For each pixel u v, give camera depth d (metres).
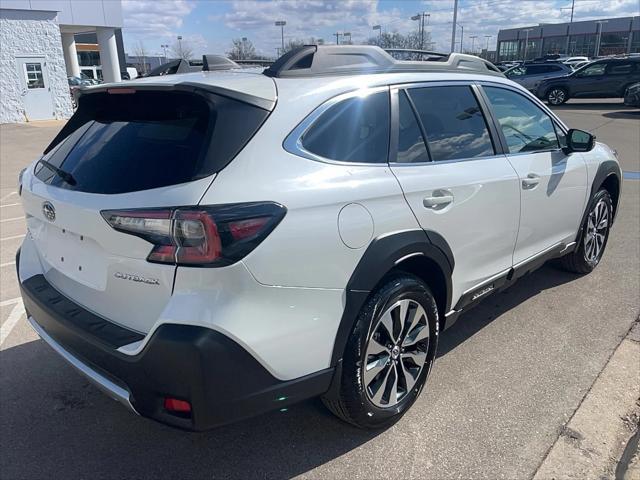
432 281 3.05
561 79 22.34
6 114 20.44
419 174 2.81
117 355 2.19
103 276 2.36
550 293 4.52
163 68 3.51
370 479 2.54
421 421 2.92
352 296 2.44
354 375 2.53
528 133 3.83
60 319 2.49
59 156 2.81
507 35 90.38
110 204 2.21
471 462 2.62
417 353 2.91
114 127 2.63
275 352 2.21
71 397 3.22
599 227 4.82
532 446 2.71
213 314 2.05
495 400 3.09
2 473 2.61
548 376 3.31
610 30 78.62
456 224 2.99
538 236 3.89
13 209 7.87
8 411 3.08
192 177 2.12
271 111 2.36
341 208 2.39
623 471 2.53
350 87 2.67
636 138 13.23
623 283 4.70
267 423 2.94
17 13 19.98
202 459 2.69
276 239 2.16
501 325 3.98
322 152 2.46
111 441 2.84
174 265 2.07
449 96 3.22
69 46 31.31
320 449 2.74
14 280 5.06
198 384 2.06
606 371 3.34
